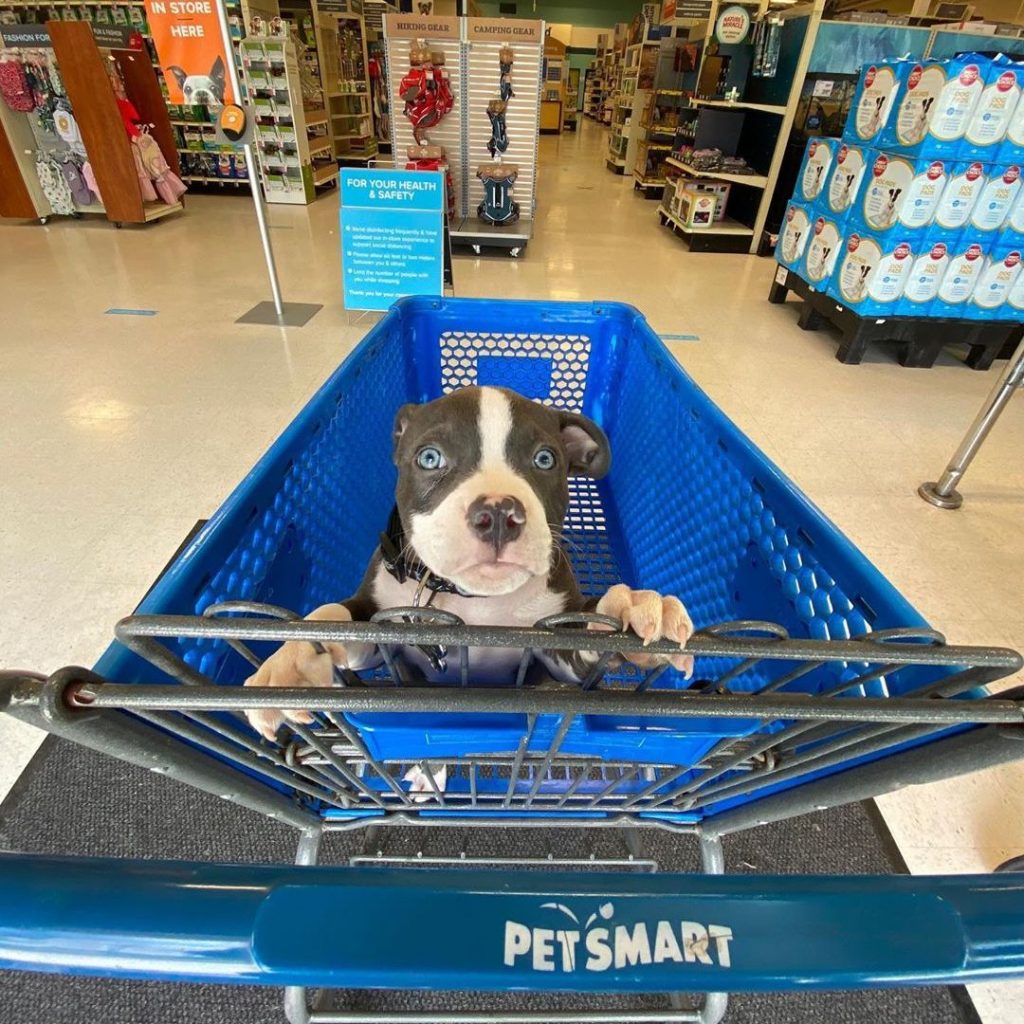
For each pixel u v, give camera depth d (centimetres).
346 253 372
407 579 106
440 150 533
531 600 112
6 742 157
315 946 43
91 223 659
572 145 1616
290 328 394
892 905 45
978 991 125
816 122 592
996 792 157
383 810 104
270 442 275
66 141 607
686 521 153
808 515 102
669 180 732
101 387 316
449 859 139
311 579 126
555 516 109
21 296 441
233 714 82
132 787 150
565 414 125
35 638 179
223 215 715
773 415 319
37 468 251
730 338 417
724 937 44
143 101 662
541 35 507
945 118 313
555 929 44
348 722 72
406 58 518
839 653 58
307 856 106
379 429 173
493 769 104
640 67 1029
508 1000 121
